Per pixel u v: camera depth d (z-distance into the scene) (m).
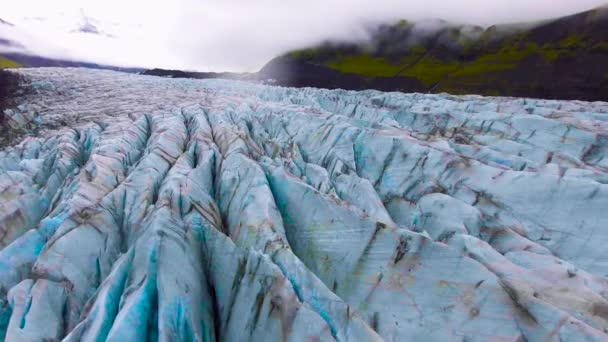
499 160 20.05
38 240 13.84
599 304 9.66
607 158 21.48
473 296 10.02
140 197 15.69
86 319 9.80
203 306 10.95
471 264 10.45
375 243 12.14
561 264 11.59
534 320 9.12
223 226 15.34
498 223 15.37
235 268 11.39
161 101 40.88
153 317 10.07
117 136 23.92
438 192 17.52
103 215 14.34
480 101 41.84
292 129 26.89
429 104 41.19
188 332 9.86
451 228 14.66
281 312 9.60
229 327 10.60
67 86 57.00
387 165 20.31
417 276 10.98
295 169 19.03
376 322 10.64
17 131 38.62
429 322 10.12
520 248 13.27
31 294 10.77
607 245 13.22
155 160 18.94
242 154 18.62
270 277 10.39
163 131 24.02
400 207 17.41
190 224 12.90
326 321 9.56
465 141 25.45
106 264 13.17
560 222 14.60
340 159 20.78
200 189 16.28
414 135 23.88
